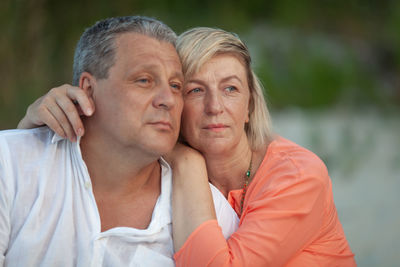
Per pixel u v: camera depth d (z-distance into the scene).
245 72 1.87
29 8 3.84
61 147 1.58
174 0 7.04
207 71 1.76
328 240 1.81
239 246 1.54
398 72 10.74
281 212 1.61
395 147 6.40
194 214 1.56
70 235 1.48
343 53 10.64
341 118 8.17
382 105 9.45
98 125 1.54
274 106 8.67
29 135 1.60
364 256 3.46
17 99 3.84
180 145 1.86
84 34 1.60
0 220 1.45
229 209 1.75
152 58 1.50
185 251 1.51
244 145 1.95
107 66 1.50
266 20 10.62
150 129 1.48
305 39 10.60
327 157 5.71
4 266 1.44
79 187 1.53
